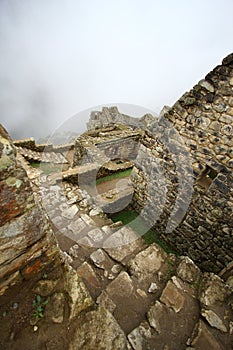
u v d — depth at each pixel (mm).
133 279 2514
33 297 1621
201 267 3816
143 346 1862
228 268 3068
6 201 1219
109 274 2641
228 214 3100
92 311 1701
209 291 2285
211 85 2695
